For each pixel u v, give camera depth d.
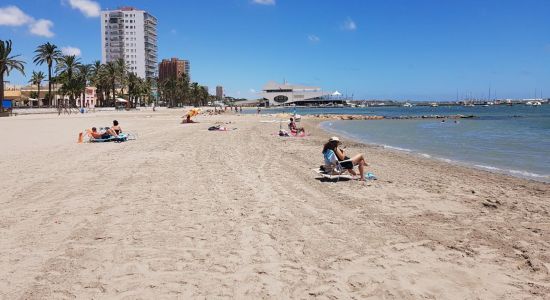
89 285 4.82
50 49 80.12
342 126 46.66
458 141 26.86
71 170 12.62
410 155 19.05
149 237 6.49
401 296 4.63
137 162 14.28
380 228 7.09
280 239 6.45
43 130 30.11
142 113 76.56
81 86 90.75
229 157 15.85
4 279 4.97
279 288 4.79
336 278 5.07
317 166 13.95
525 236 6.75
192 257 5.69
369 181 11.45
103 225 7.09
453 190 10.58
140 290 4.70
